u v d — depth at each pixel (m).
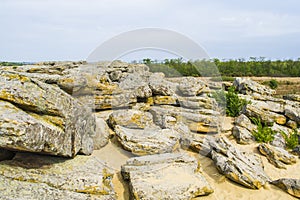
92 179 4.09
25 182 3.61
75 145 4.68
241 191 5.38
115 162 5.46
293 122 9.65
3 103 3.59
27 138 3.39
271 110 10.32
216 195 5.09
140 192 4.35
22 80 3.98
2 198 3.14
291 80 22.64
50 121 4.12
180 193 4.51
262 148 7.15
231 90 11.64
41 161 4.21
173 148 6.29
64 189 3.75
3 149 4.01
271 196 5.30
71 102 4.73
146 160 5.34
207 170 5.98
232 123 9.32
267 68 26.86
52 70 6.92
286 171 6.41
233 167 5.71
